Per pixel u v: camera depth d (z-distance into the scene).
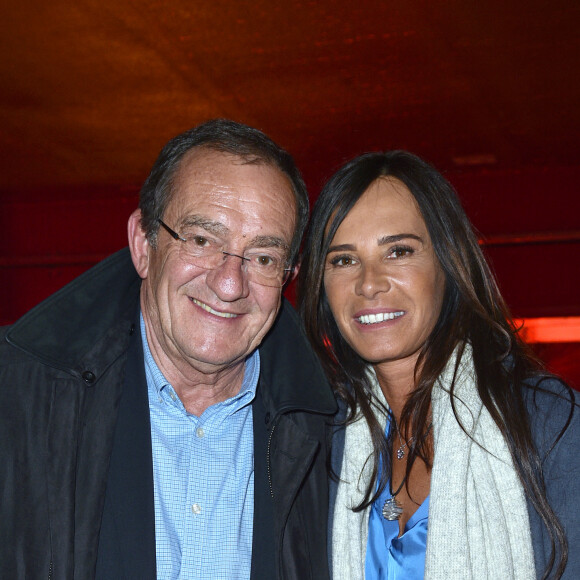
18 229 11.09
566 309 9.23
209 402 1.96
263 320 1.90
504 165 9.59
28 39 7.02
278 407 2.00
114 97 8.14
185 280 1.83
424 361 2.10
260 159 1.87
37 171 10.38
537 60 7.13
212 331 1.84
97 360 1.81
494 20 6.44
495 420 1.93
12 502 1.67
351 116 8.48
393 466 2.11
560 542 1.80
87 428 1.78
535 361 2.05
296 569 1.93
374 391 2.18
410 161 2.07
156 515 1.85
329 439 2.14
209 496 1.91
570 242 9.37
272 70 7.45
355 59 7.16
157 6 6.42
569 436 1.85
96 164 10.13
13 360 1.78
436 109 8.32
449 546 1.89
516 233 9.54
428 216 2.03
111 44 7.06
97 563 1.75
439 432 2.00
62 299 1.83
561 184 9.48
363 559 2.02
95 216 10.97
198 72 7.53
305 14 6.45
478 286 2.09
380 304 2.00
